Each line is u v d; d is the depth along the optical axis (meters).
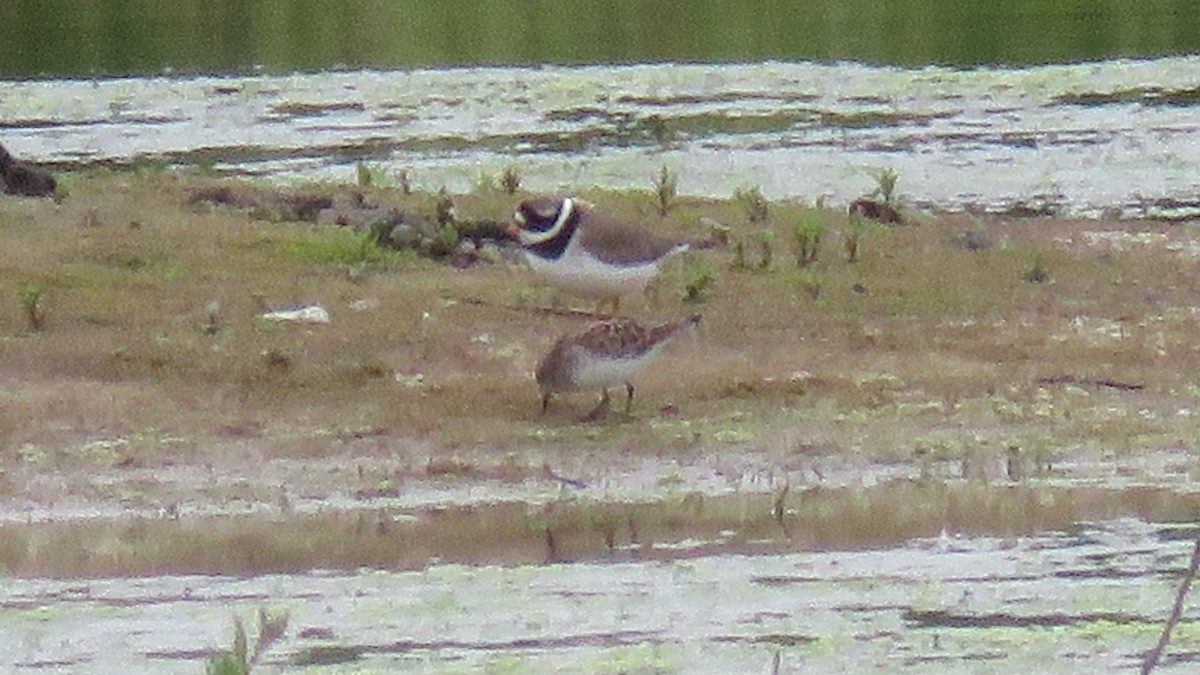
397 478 13.72
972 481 13.77
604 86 26.59
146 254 17.75
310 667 10.97
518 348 16.06
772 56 28.45
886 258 18.58
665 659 11.12
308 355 15.75
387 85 26.70
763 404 15.06
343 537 12.84
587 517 13.16
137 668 10.93
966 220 20.31
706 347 16.25
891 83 27.05
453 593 12.05
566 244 16.02
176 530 12.89
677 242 16.53
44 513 13.17
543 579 12.28
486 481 13.66
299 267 17.72
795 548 12.75
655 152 23.70
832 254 18.58
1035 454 14.26
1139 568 12.44
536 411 14.86
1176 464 14.14
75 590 12.09
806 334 16.59
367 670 10.90
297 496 13.45
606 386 14.70
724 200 20.50
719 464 14.00
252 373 15.39
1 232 18.20
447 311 16.83
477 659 11.09
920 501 13.37
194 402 14.90
